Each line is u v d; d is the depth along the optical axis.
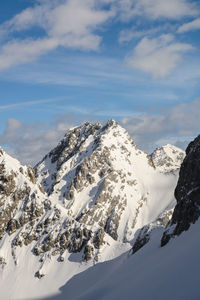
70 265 190.00
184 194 131.50
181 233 112.81
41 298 168.88
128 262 133.88
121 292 91.00
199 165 128.25
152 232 159.25
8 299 173.50
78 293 160.38
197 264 76.12
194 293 65.31
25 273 189.00
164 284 76.81
